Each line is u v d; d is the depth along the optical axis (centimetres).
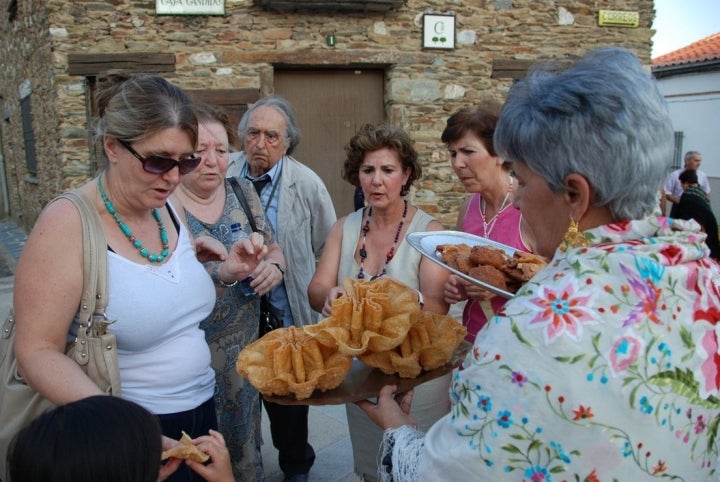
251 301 231
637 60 100
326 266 233
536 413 92
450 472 101
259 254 199
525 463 93
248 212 243
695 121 1300
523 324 95
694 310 96
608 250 97
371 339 154
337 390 154
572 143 97
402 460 115
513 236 230
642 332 91
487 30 691
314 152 700
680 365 92
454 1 678
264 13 645
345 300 158
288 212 300
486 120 229
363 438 217
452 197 708
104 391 147
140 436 100
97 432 96
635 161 94
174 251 171
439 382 207
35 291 140
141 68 631
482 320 220
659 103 97
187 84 642
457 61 689
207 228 230
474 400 98
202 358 174
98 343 145
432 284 210
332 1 627
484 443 96
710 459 98
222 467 136
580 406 89
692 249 99
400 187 223
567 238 103
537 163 103
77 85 630
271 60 652
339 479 296
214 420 187
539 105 101
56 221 145
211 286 182
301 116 693
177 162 151
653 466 91
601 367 90
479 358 99
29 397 148
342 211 715
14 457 96
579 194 101
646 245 97
